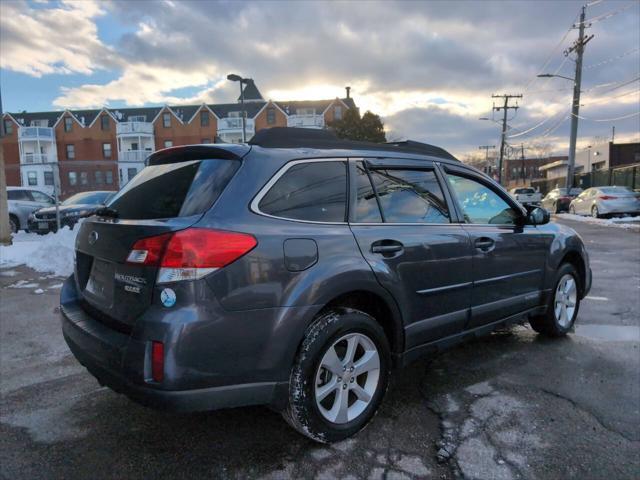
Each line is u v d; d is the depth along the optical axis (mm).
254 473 2572
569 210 24797
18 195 15672
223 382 2412
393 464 2648
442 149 3928
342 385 2832
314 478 2529
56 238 9023
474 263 3662
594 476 2547
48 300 6254
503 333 5008
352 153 3170
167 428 3045
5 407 3336
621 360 4184
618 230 16156
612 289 7035
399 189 3357
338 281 2730
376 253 2988
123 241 2578
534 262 4340
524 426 3051
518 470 2596
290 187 2781
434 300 3369
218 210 2490
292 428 3035
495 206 4117
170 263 2332
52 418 3180
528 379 3787
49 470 2598
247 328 2445
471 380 3779
